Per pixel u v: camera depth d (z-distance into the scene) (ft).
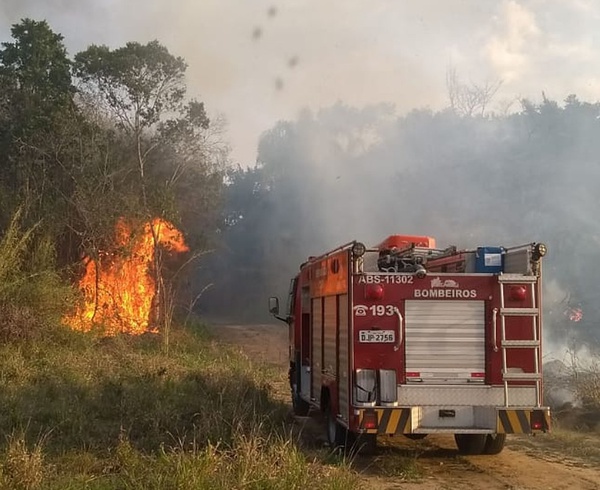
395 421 27.04
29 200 72.84
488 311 27.73
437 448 32.40
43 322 57.67
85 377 44.19
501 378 27.45
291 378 43.91
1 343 53.72
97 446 27.89
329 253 31.76
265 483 21.63
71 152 83.97
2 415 32.45
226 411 32.55
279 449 24.22
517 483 26.04
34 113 91.35
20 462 22.63
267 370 60.08
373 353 27.45
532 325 27.66
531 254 27.55
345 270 28.40
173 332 76.95
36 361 50.52
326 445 31.32
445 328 27.66
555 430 36.50
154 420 31.22
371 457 29.53
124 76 96.17
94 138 87.10
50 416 32.73
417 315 27.71
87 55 96.94
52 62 103.60
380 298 27.66
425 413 27.27
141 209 84.43
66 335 58.95
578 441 33.53
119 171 85.51
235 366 55.77
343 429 29.50
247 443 24.12
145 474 22.77
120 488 22.08
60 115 87.86
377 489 24.44
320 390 33.22
